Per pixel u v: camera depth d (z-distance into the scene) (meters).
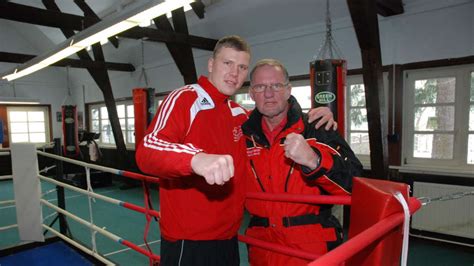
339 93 2.46
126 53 7.14
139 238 3.90
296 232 1.14
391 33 3.68
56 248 2.87
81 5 5.70
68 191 6.64
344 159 1.08
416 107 3.67
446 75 3.43
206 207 1.00
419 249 3.37
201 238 1.01
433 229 3.44
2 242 3.87
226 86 1.02
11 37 8.17
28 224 2.87
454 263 3.06
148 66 7.05
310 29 4.33
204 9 5.10
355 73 3.97
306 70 4.44
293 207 1.16
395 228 0.69
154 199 5.84
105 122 8.59
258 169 1.23
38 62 4.32
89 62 6.11
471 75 3.29
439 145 3.56
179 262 1.02
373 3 2.67
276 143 1.21
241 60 1.03
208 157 0.67
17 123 8.56
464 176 3.29
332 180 1.00
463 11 3.19
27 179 2.81
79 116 9.34
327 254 0.52
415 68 3.55
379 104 2.88
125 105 7.88
